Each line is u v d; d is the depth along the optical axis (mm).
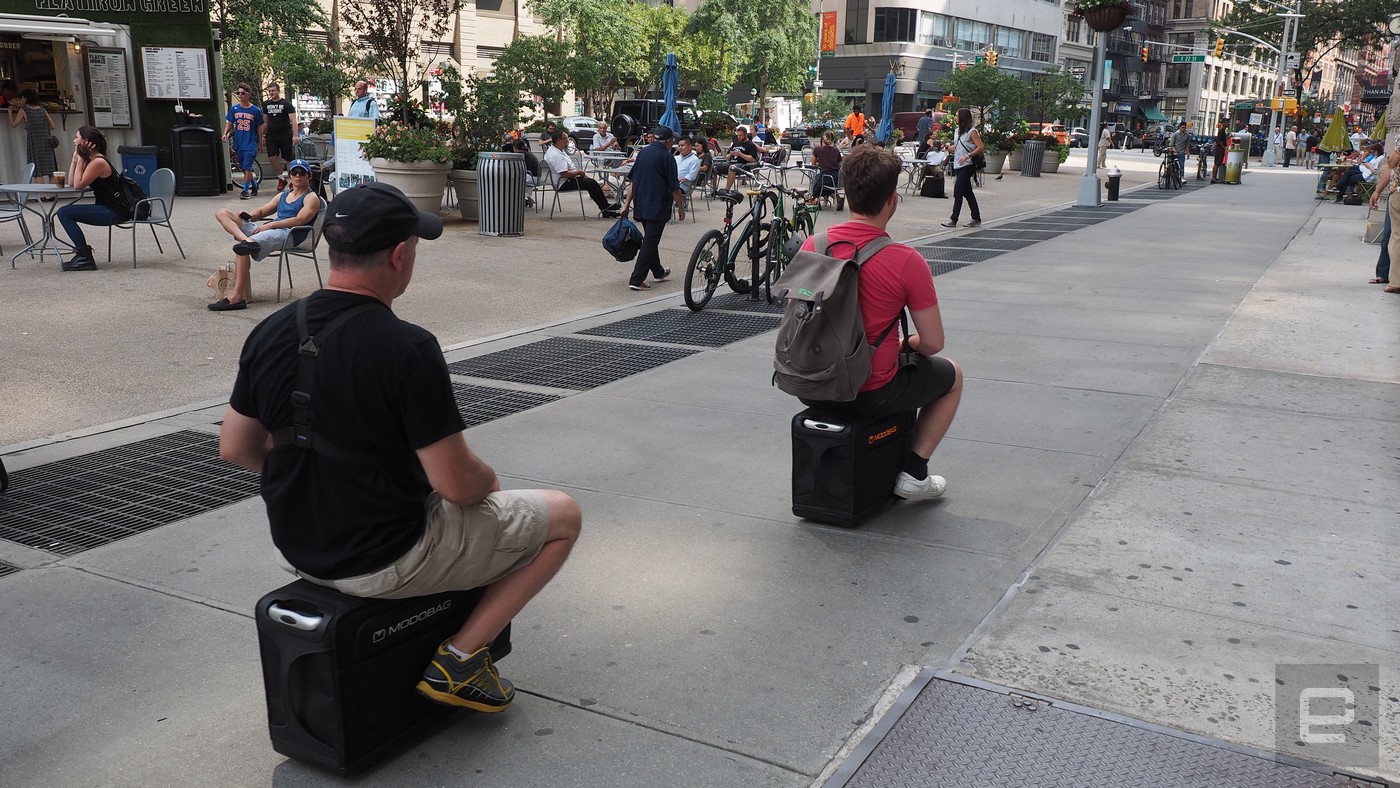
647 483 4863
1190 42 97688
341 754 2574
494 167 13805
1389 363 7066
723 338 8125
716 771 2709
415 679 2738
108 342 7715
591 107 47469
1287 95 68688
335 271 2436
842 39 72188
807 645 3354
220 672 3199
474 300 9625
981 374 6773
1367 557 3953
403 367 2346
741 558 4027
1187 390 6387
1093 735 2828
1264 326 8281
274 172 21312
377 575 2488
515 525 2680
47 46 16891
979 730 2861
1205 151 28797
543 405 6199
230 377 6863
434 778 2670
